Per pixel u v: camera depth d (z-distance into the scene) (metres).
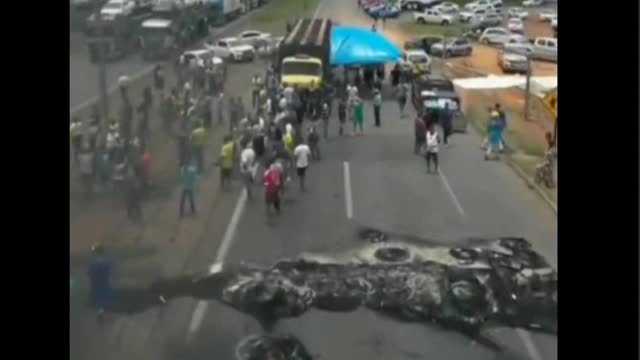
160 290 14.09
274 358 11.65
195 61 33.22
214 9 54.72
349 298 14.00
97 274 13.12
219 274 15.05
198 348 12.05
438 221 18.94
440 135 29.59
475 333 12.70
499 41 56.78
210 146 25.31
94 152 18.78
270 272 15.27
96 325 12.42
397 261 16.03
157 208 19.20
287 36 37.34
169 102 25.08
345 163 25.20
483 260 15.94
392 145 28.05
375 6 69.56
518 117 32.38
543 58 45.72
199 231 17.81
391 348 12.05
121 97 23.25
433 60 50.91
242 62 44.84
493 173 24.14
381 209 20.05
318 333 12.68
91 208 17.61
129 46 30.06
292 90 30.92
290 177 23.12
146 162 19.98
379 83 37.97
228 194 21.06
